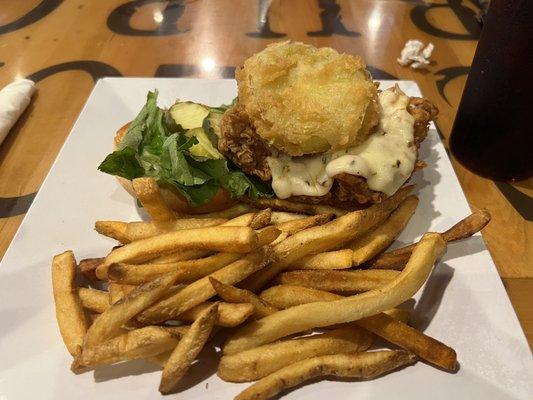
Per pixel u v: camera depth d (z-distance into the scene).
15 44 0.41
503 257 0.24
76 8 0.46
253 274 0.21
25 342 0.19
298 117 0.22
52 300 0.21
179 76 0.38
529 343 0.21
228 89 0.32
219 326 0.19
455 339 0.20
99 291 0.21
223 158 0.24
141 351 0.17
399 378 0.18
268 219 0.21
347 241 0.22
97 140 0.29
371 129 0.23
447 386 0.18
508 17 0.23
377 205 0.23
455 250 0.23
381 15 0.46
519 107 0.25
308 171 0.24
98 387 0.18
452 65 0.39
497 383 0.18
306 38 0.42
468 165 0.29
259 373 0.18
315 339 0.19
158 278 0.18
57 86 0.36
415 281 0.19
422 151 0.28
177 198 0.24
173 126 0.26
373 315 0.19
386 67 0.39
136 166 0.24
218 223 0.22
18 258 0.22
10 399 0.18
